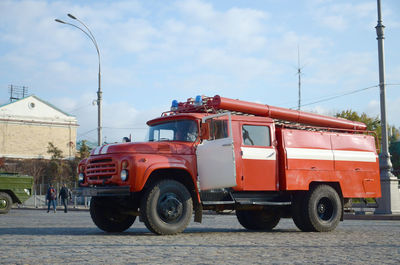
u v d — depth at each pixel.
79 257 6.50
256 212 12.46
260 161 10.96
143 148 9.94
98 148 10.45
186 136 10.52
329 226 11.55
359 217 19.48
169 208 9.71
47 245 7.93
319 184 11.83
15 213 27.59
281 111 11.66
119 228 11.15
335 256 6.70
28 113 64.94
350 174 12.38
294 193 11.68
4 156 61.84
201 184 10.22
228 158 9.91
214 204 10.62
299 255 6.80
